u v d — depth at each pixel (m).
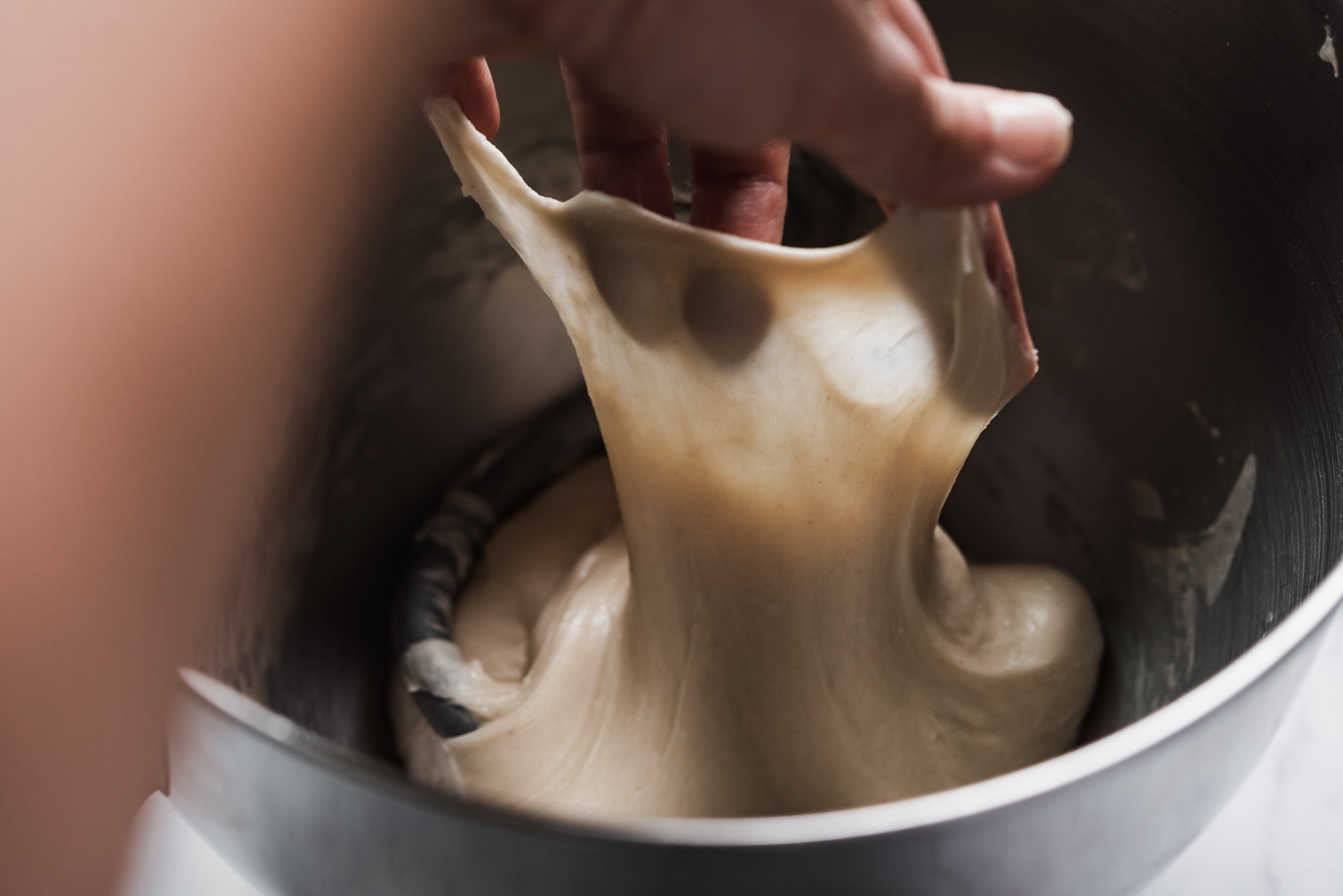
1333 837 0.31
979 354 0.28
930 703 0.33
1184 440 0.34
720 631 0.32
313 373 0.34
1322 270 0.29
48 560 0.16
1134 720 0.34
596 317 0.29
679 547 0.31
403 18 0.18
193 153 0.16
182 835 0.31
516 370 0.40
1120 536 0.36
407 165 0.34
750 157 0.31
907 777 0.32
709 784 0.32
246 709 0.23
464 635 0.37
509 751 0.34
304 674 0.35
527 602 0.38
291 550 0.35
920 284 0.27
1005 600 0.36
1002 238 0.27
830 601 0.31
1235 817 0.31
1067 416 0.37
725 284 0.28
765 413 0.29
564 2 0.25
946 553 0.34
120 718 0.18
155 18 0.16
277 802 0.24
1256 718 0.24
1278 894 0.31
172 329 0.16
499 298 0.38
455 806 0.22
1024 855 0.23
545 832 0.22
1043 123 0.25
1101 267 0.35
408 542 0.39
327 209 0.18
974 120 0.25
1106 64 0.33
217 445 0.18
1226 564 0.32
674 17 0.25
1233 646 0.31
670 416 0.30
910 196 0.26
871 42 0.24
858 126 0.25
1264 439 0.31
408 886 0.24
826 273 0.27
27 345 0.15
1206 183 0.32
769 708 0.32
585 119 0.30
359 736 0.36
